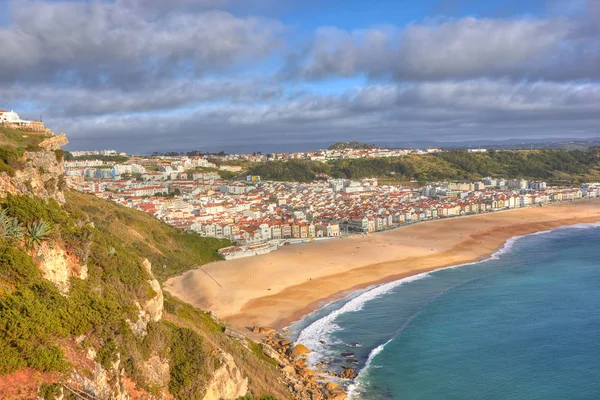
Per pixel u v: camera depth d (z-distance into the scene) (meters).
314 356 73.56
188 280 113.81
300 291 108.88
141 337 40.25
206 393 42.31
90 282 40.81
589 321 85.38
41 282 33.69
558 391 62.31
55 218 41.81
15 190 45.00
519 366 69.19
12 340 27.77
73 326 32.81
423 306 96.56
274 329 85.31
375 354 73.88
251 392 51.41
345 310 95.31
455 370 68.44
